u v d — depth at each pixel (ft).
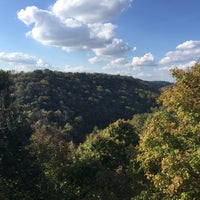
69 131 328.29
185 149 52.95
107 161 100.78
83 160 92.22
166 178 51.34
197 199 48.06
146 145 56.90
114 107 443.32
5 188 74.33
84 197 85.97
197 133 52.75
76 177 90.02
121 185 86.48
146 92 515.09
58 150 90.94
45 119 338.13
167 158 49.42
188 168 47.60
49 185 81.15
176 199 49.83
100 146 101.19
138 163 84.99
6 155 73.77
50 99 395.14
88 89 467.52
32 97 391.45
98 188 86.43
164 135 55.01
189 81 56.65
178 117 59.36
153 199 61.41
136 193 84.28
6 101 80.74
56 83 440.04
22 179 75.66
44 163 88.53
